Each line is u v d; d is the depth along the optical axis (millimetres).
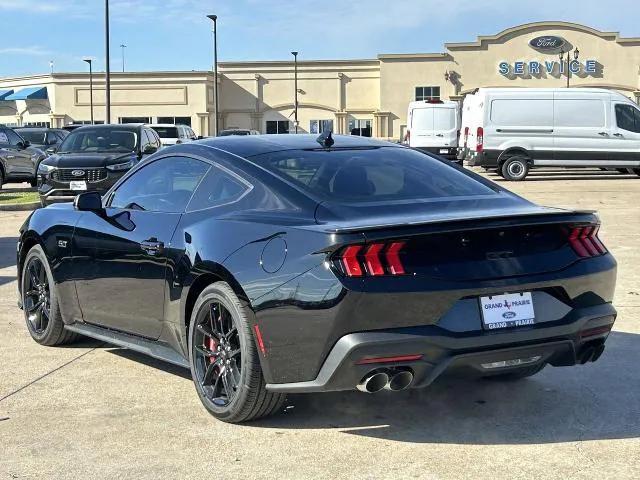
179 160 5062
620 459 3801
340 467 3732
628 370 5234
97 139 16500
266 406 4184
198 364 4473
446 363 3801
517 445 3986
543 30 51781
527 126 22469
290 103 57094
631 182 21500
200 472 3697
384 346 3682
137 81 56156
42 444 4043
